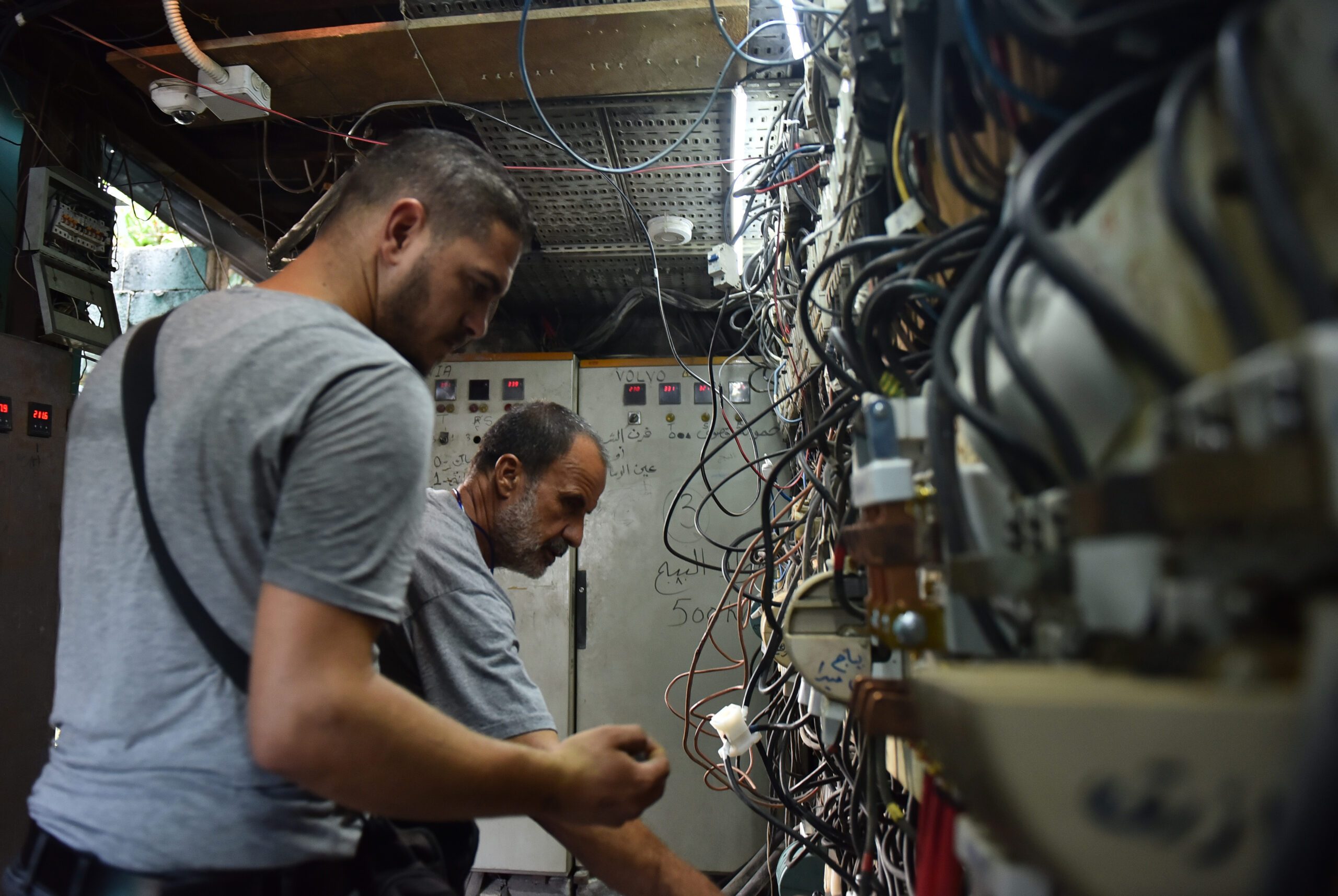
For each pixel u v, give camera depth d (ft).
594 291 10.41
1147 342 1.00
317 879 2.31
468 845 3.63
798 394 4.94
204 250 10.99
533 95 5.05
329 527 2.01
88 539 2.27
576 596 9.23
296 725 1.83
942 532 1.60
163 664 2.12
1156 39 1.16
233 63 5.90
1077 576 1.09
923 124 2.02
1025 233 1.12
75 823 2.11
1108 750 0.85
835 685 2.72
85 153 7.39
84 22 6.70
